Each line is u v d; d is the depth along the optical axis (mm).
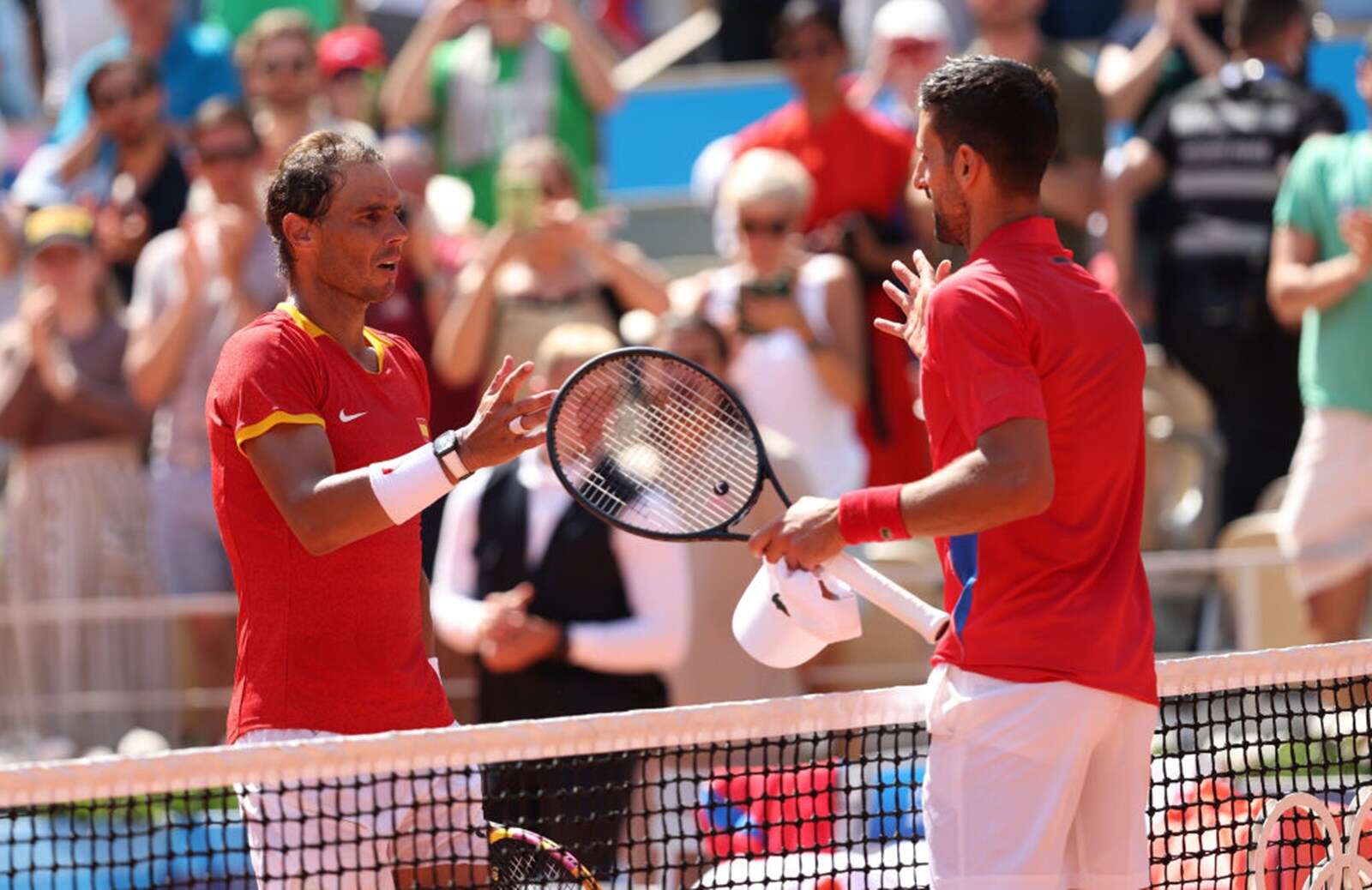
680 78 34906
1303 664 13930
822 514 12516
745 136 29859
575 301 27109
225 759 12133
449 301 28141
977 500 11688
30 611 26484
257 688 13305
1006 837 12141
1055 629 12148
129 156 31016
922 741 21578
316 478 12711
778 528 12695
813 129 29000
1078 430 12133
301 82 29500
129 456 28094
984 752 12211
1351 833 14211
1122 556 12516
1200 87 29141
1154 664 12641
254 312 27453
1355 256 24859
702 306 26703
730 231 29484
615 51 39656
